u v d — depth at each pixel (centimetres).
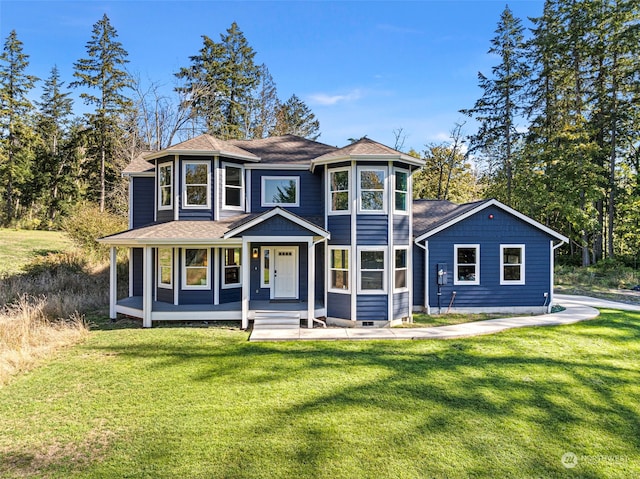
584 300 1747
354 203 1309
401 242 1356
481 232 1489
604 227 2920
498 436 574
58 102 4803
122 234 1322
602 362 902
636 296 1877
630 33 2375
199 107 3173
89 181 3903
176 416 627
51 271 2053
